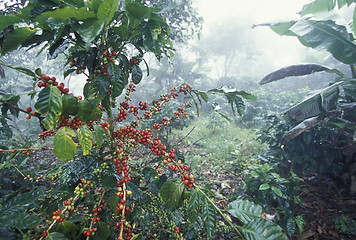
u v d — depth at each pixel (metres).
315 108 3.39
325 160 4.30
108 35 1.48
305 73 4.47
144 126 5.51
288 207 2.92
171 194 1.17
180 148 7.45
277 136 5.06
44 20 1.16
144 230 1.93
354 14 3.32
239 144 7.69
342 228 3.18
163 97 1.83
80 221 1.46
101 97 1.29
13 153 1.34
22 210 1.00
